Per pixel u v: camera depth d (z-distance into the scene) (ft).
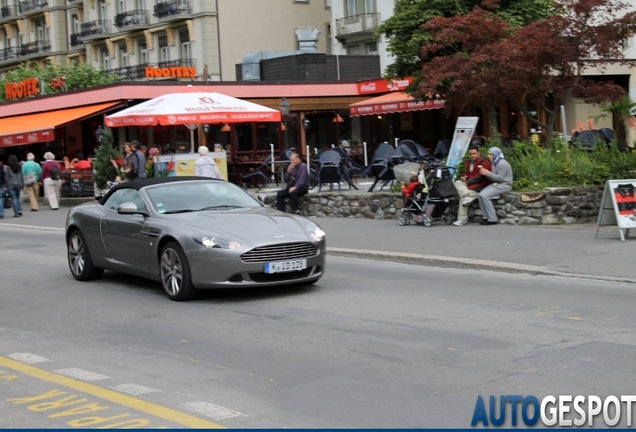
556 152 59.52
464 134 62.28
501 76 64.80
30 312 34.55
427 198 55.77
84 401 21.48
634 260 40.65
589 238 47.91
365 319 30.60
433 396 21.09
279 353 26.04
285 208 68.39
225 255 33.47
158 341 28.43
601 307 31.45
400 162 71.61
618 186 46.70
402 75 100.48
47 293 39.01
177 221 35.81
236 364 24.90
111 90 105.40
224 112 80.74
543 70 66.49
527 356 24.52
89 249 41.01
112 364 25.44
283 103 98.17
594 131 72.02
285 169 96.22
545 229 52.11
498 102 77.71
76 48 198.90
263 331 29.19
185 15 158.20
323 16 170.60
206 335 28.96
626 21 65.00
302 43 139.13
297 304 33.86
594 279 37.65
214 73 156.97
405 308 32.42
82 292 38.81
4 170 82.74
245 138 112.57
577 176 56.24
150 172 83.30
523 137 112.47
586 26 65.46
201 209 37.96
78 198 95.25
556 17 64.13
